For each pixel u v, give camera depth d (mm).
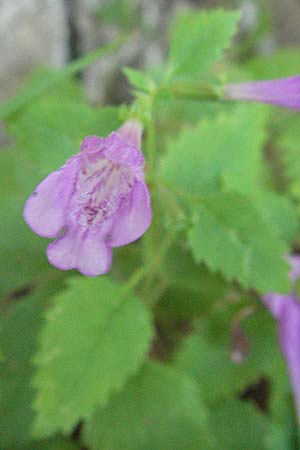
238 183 220
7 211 219
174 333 235
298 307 214
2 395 208
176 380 208
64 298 200
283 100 192
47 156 202
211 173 221
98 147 172
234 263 193
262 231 193
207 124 223
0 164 238
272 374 220
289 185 257
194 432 205
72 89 257
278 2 318
